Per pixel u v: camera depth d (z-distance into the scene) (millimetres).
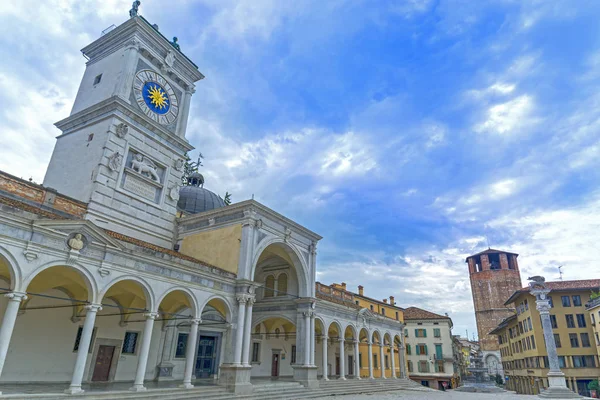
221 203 40125
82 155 25953
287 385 27062
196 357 29078
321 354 43344
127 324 23891
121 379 23141
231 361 23188
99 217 23703
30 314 19344
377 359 54469
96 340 22156
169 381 25188
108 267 17578
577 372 48562
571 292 52281
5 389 16094
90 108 26781
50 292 20188
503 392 41719
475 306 91375
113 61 28906
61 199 21797
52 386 18312
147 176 27781
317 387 29734
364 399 28078
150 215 27469
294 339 40719
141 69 28766
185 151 31641
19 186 19297
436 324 74750
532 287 36906
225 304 24078
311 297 31297
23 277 14609
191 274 22000
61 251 16000
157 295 19703
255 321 33719
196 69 33125
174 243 29219
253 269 25938
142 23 28750
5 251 14305
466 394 37750
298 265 31828
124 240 20359
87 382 21172
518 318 60656
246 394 22844
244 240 26000
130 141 26750
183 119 31766
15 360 18500
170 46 30828
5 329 13852
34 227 15234
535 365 54188
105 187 24469
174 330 27172
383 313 57969
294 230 31250
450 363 71250
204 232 28469
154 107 29281
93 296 16797
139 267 19125
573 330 50562
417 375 72125
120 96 26578
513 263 90688
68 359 20656
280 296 33406
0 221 14422
